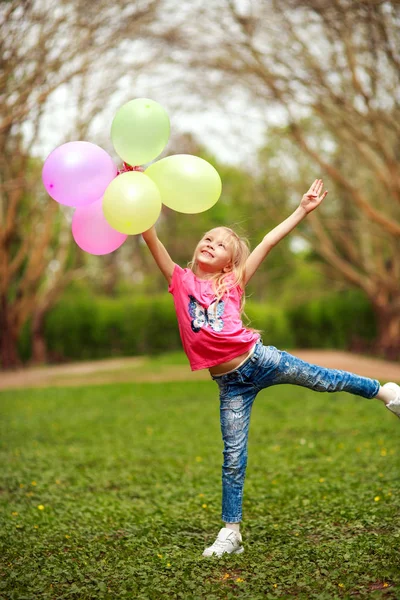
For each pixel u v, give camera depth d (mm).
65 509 5875
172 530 4992
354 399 13578
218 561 4109
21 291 23844
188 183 4160
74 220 4312
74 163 3998
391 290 25406
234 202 27562
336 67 14109
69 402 14844
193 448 8953
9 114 12523
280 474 6918
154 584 3764
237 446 4246
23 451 9016
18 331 24453
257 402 13875
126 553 4387
